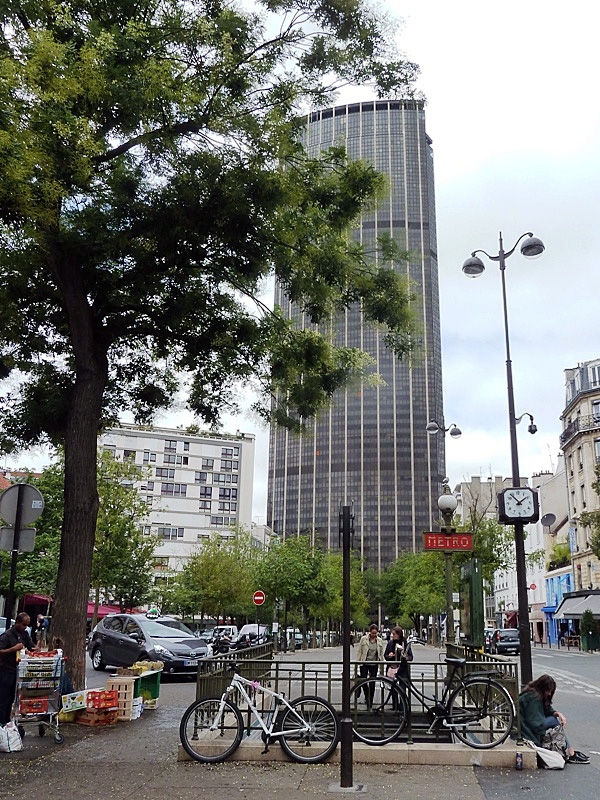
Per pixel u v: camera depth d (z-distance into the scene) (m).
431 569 48.16
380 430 142.38
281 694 8.59
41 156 8.66
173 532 95.81
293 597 50.00
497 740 8.47
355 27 11.38
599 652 46.69
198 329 13.96
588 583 59.62
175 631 20.86
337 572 63.50
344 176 12.27
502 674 9.00
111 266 12.54
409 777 7.56
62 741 9.30
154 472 96.25
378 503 139.25
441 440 139.88
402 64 11.81
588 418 62.47
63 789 6.93
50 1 9.55
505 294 17.42
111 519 36.34
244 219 11.38
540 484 83.31
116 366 15.26
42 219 9.51
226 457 101.31
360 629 93.06
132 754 8.58
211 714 8.67
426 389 140.00
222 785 7.14
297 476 147.12
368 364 15.03
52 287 13.33
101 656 20.69
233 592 58.22
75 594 10.95
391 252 13.06
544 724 8.62
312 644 61.16
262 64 11.19
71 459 11.47
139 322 13.59
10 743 8.71
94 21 10.12
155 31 10.57
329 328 14.66
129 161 11.36
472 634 11.80
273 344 14.47
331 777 7.54
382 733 8.73
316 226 12.52
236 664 9.29
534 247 16.98
